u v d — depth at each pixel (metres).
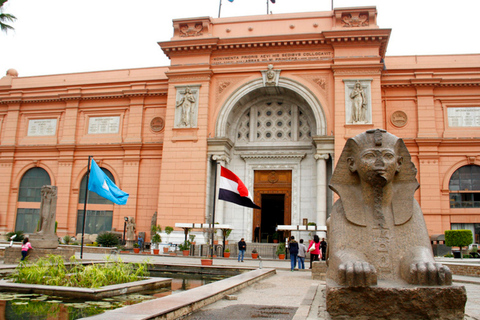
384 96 29.66
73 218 32.56
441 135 28.66
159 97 32.78
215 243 27.22
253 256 24.72
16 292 8.81
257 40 28.75
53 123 34.81
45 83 35.75
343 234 5.77
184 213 27.86
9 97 35.41
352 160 5.96
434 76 29.25
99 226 32.22
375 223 5.69
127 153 32.28
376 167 5.52
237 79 29.44
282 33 29.30
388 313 4.75
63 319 6.39
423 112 28.89
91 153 33.34
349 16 28.39
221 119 29.08
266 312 7.18
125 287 9.21
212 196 28.88
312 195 28.88
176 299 7.22
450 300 4.70
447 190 27.83
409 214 5.71
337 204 6.22
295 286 11.34
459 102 29.00
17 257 15.58
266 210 34.56
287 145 30.00
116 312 5.71
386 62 30.58
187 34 30.30
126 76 34.25
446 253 24.67
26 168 34.56
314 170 29.16
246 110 31.28
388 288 4.77
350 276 4.86
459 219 27.41
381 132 5.77
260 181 30.19
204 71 29.25
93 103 34.09
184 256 24.14
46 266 10.31
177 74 29.67
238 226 29.33
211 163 29.23
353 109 26.94
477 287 11.80
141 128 32.50
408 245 5.57
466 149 28.28
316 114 27.89
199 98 29.25
